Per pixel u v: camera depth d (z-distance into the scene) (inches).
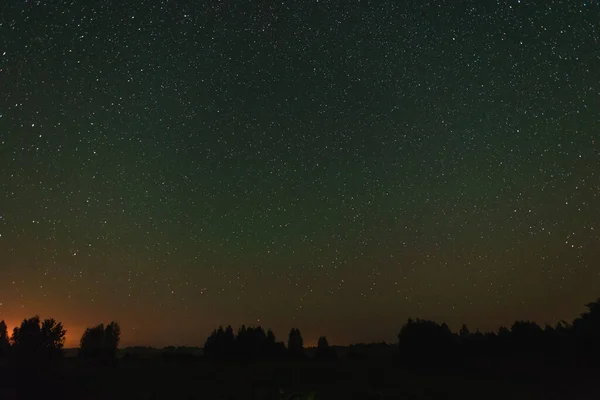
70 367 711.1
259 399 460.4
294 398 455.5
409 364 763.4
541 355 693.3
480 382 561.0
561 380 523.2
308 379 609.6
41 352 505.0
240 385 554.6
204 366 808.3
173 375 646.5
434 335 777.6
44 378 483.5
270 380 600.4
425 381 581.6
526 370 601.3
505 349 785.6
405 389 522.0
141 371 693.3
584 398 438.6
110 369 713.0
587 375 532.7
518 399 450.3
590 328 646.5
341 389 521.3
